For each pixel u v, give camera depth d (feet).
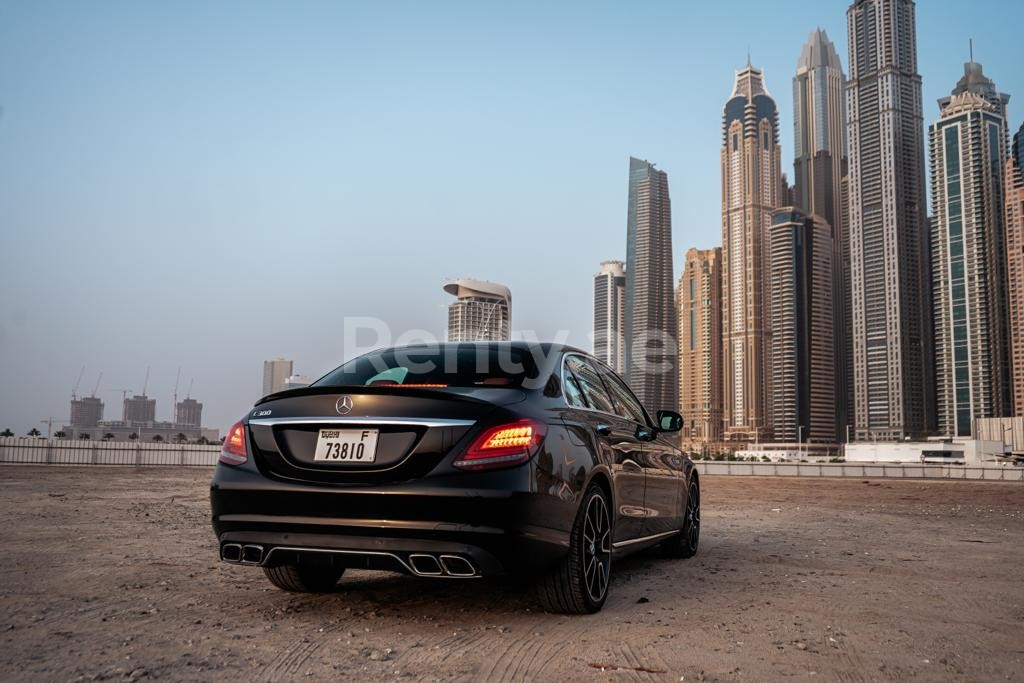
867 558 19.86
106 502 32.37
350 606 12.80
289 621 11.71
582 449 12.37
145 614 12.06
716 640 10.92
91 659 9.57
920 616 12.81
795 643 10.83
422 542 10.52
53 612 12.06
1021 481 100.07
